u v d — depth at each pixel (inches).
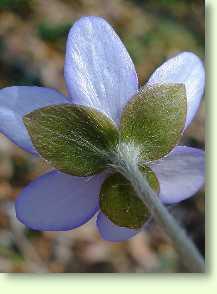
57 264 5.1
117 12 8.1
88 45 1.8
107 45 1.8
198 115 6.1
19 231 5.2
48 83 6.6
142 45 7.5
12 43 6.9
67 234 5.3
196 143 6.0
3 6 7.4
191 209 5.2
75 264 5.2
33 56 6.8
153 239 5.4
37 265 5.0
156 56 7.3
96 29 1.8
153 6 8.1
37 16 7.4
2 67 6.5
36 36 7.1
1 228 5.1
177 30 7.7
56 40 7.2
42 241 5.2
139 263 5.3
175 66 1.8
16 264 4.9
